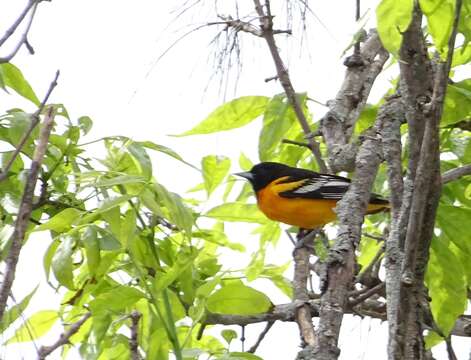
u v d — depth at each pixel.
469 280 10.84
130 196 8.98
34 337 10.60
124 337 10.05
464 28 8.09
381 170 12.46
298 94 11.31
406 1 6.61
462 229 10.25
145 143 9.95
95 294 10.16
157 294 9.57
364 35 11.02
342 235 8.20
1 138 10.31
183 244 9.88
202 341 10.59
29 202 7.12
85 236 9.31
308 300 9.66
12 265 6.89
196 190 11.59
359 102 10.87
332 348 7.32
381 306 11.26
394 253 7.68
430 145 6.83
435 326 9.91
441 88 6.67
